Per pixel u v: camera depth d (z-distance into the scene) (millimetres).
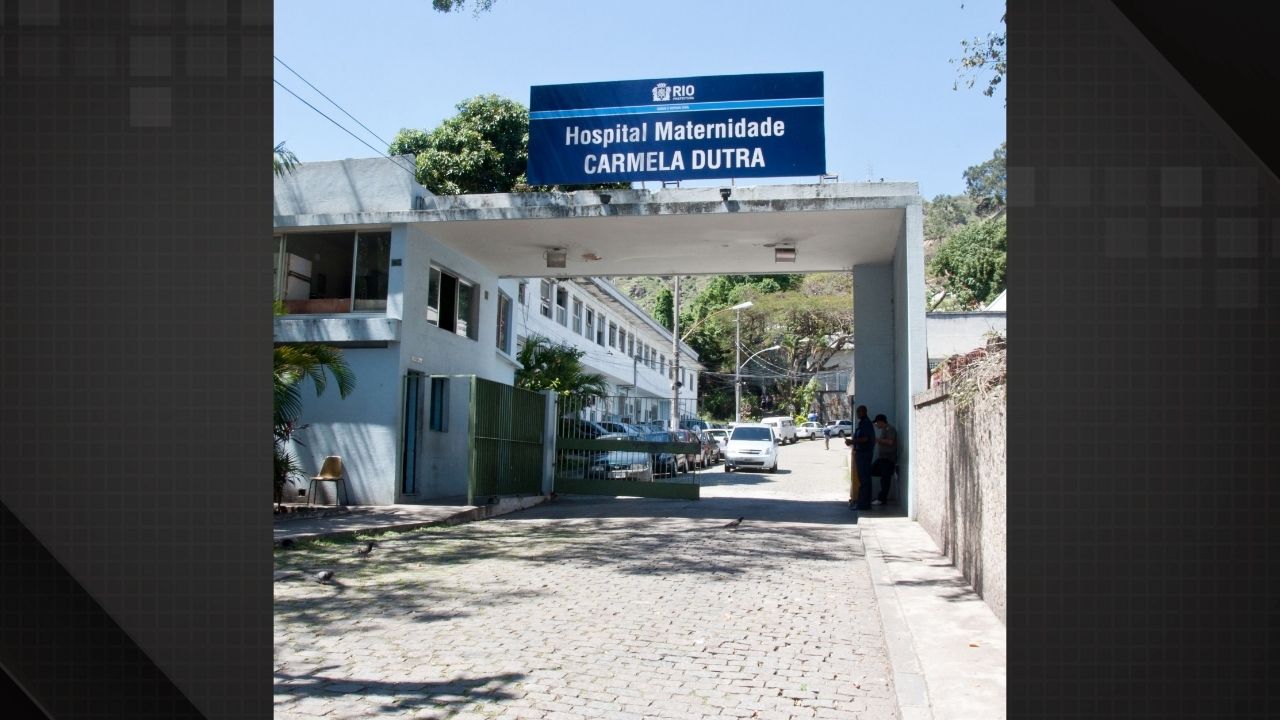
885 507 16312
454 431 17094
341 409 15305
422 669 5523
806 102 14258
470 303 19062
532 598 7789
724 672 5535
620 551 10773
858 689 5219
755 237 16625
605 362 42250
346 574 8914
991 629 6359
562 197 15219
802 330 68312
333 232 16125
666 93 14578
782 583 8719
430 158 25641
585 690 5125
